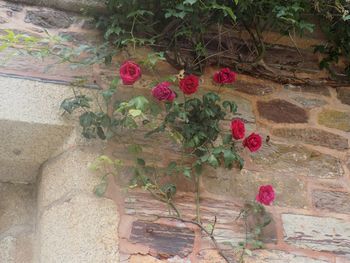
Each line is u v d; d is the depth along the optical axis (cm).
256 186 197
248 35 226
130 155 191
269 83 224
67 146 190
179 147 196
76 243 171
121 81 204
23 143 189
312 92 227
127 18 207
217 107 199
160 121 199
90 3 212
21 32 206
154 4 206
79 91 196
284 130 214
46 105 189
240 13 216
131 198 183
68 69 201
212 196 191
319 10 222
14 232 190
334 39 232
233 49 224
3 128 184
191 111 197
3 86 189
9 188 201
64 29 212
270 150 207
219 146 193
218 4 211
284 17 214
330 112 223
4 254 184
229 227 185
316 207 197
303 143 212
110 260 170
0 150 190
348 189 204
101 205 179
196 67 216
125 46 210
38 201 192
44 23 211
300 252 185
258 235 186
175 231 180
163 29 212
